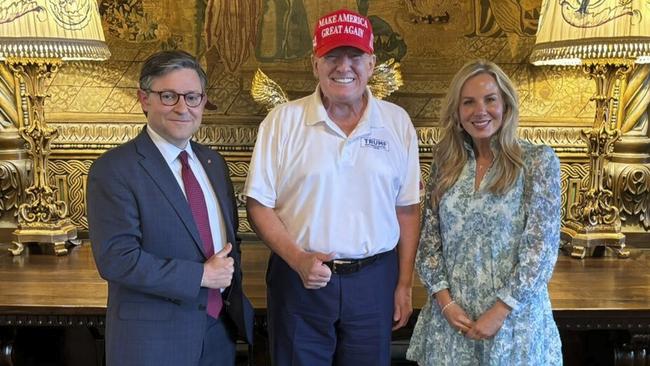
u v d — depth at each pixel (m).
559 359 1.77
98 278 2.42
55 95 2.90
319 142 1.73
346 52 1.66
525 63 2.94
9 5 2.40
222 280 1.58
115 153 1.55
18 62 2.57
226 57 2.90
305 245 1.75
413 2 2.88
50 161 2.94
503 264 1.69
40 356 2.66
